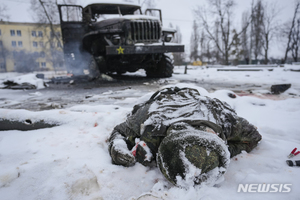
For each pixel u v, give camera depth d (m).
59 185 1.52
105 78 7.67
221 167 1.34
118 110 3.18
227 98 3.61
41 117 2.69
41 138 2.38
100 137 2.37
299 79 7.37
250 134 1.93
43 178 1.61
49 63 44.50
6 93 5.84
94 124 2.70
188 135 1.27
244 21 43.19
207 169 1.30
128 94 4.92
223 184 1.49
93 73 7.82
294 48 32.78
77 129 2.63
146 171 1.65
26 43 45.47
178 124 1.50
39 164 1.78
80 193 1.46
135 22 6.86
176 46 7.21
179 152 1.27
